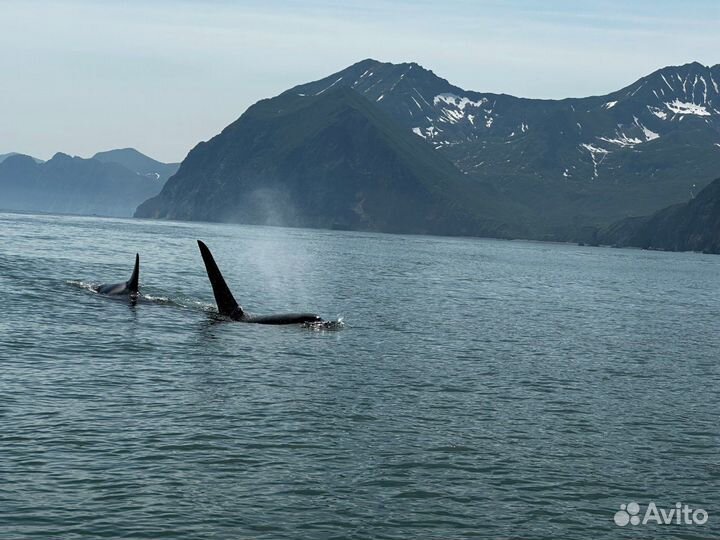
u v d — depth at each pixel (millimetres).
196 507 23344
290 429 31297
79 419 30797
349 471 27000
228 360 44625
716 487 27234
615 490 26531
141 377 38812
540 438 32094
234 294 81938
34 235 195250
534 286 133500
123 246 173000
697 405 40031
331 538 21812
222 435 29969
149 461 26750
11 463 25750
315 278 114750
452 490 25781
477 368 47250
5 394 33812
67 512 22516
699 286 173500
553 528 23281
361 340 55656
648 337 69438
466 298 97688
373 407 35656
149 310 62531
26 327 50781
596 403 39188
